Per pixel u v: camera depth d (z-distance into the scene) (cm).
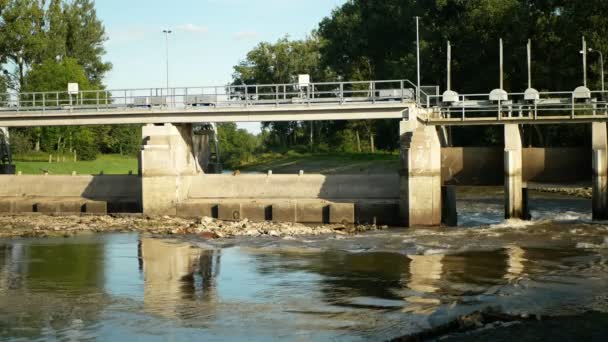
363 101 6147
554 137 9100
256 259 4112
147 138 6128
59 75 11919
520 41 8944
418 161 5428
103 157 14062
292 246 4572
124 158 14250
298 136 17338
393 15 11138
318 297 3170
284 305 3041
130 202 6272
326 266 3869
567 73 8581
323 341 2544
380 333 2630
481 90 9419
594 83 8381
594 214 5488
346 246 4538
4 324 2791
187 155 6469
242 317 2861
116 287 3419
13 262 4078
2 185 6906
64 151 12875
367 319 2809
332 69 13712
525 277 3509
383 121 13275
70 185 6831
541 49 9000
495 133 9844
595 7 8450
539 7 9225
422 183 5431
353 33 12394
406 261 3981
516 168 5541
